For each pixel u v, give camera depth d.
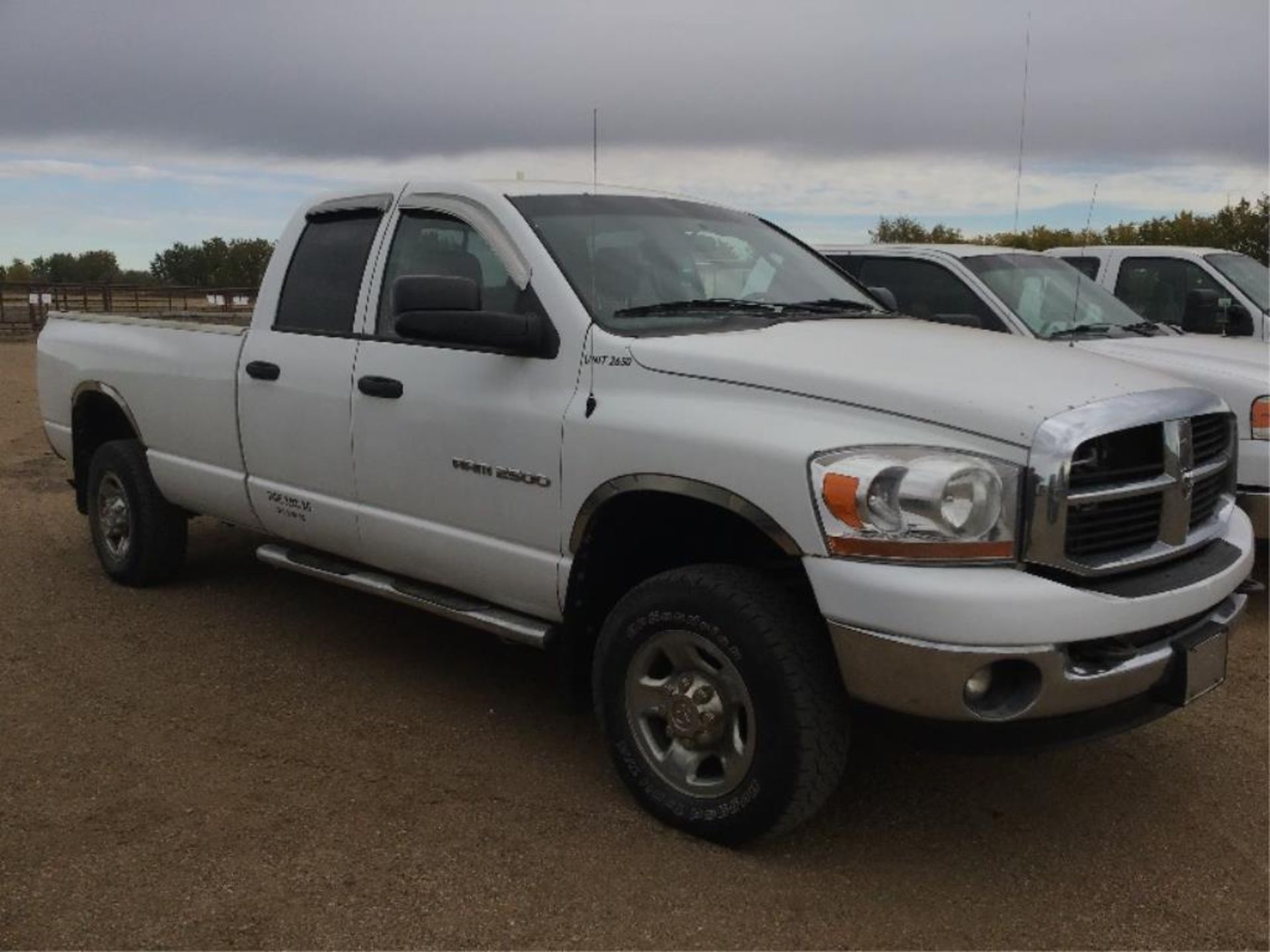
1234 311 8.45
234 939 2.98
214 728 4.32
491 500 3.98
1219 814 3.78
